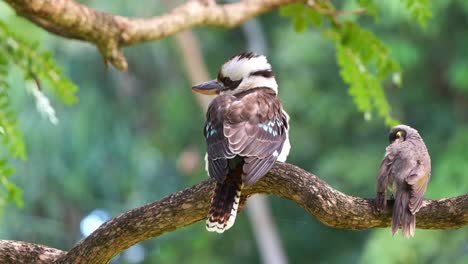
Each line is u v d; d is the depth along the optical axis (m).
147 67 21.88
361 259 19.47
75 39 7.16
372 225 6.13
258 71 7.24
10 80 14.95
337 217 6.08
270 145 6.45
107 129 21.33
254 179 6.05
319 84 20.39
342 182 19.70
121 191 21.64
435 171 18.61
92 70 21.14
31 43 7.04
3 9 10.25
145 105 21.98
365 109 8.07
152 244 21.70
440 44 19.95
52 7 6.71
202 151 21.39
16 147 7.01
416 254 16.80
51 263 6.37
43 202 20.83
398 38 19.06
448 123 20.23
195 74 17.98
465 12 19.52
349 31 7.99
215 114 6.52
